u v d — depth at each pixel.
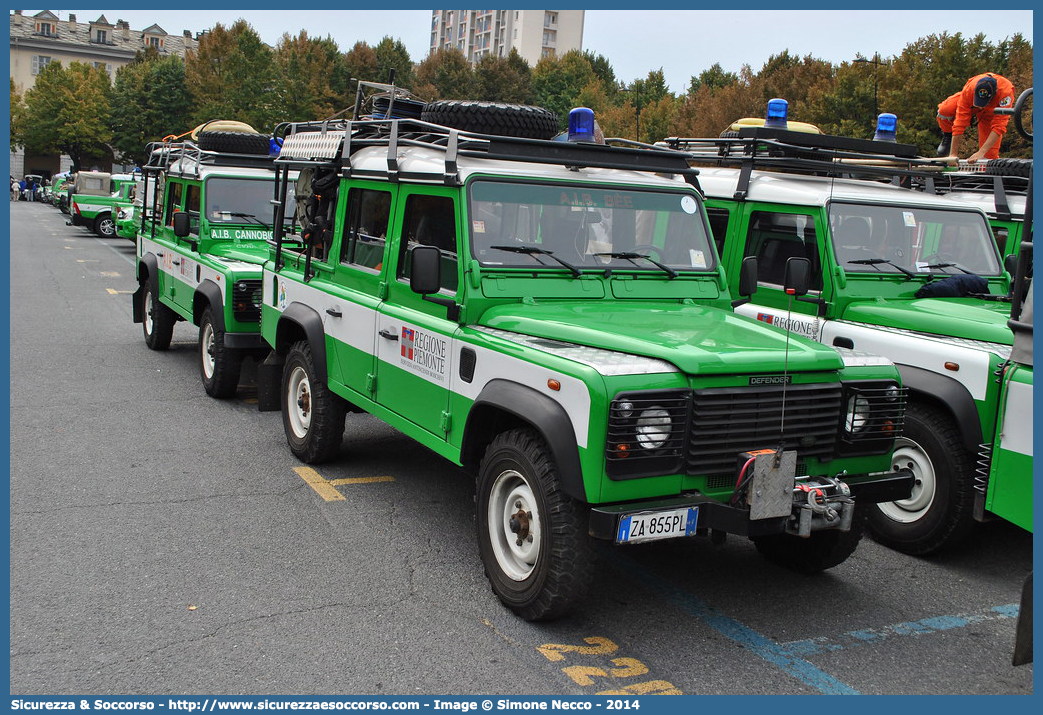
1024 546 5.80
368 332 5.64
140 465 6.51
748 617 4.51
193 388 9.09
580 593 4.07
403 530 5.45
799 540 5.02
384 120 5.67
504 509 4.47
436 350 4.89
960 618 4.61
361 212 5.97
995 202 8.00
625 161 5.39
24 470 6.29
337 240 6.20
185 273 9.35
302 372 6.71
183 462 6.62
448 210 4.93
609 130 34.28
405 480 6.42
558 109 59.91
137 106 53.44
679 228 5.43
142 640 3.97
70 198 34.16
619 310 4.87
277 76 41.22
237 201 9.20
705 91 31.16
